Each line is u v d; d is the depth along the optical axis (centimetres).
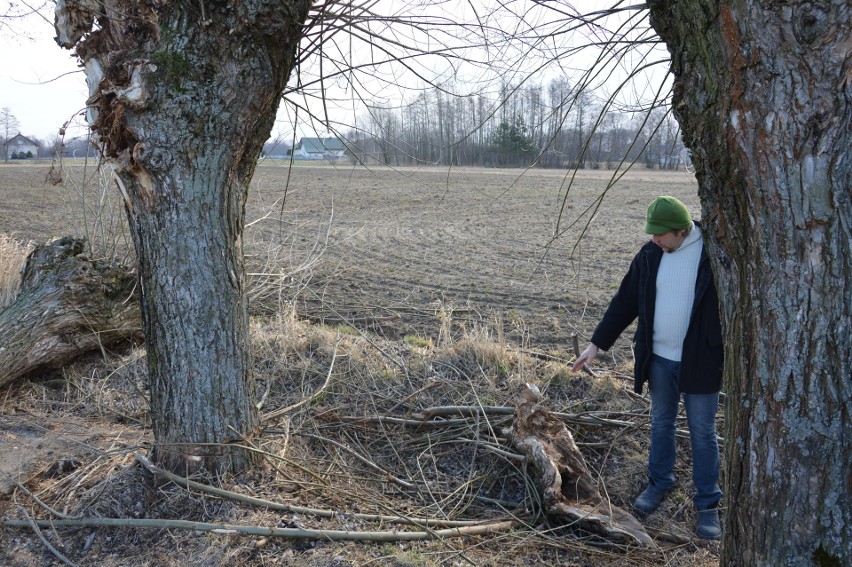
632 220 1698
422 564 323
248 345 387
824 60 200
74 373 568
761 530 234
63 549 338
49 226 1473
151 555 329
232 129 342
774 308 223
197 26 321
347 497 386
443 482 428
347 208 1942
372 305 813
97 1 317
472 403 506
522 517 395
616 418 492
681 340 371
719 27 214
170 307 357
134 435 456
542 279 982
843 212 208
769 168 215
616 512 387
